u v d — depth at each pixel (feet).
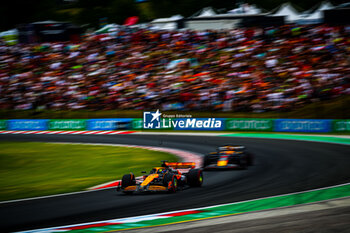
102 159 307.78
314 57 568.00
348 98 473.26
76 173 250.98
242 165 232.12
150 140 428.97
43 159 319.88
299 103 493.36
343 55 556.92
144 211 137.49
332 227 108.68
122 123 536.01
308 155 287.69
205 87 555.69
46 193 183.01
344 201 142.92
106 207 145.59
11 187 206.69
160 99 563.48
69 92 628.28
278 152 309.22
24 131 570.05
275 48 616.80
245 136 436.76
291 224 113.60
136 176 229.86
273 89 520.01
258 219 121.39
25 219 131.54
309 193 160.76
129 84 612.29
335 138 396.16
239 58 611.06
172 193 169.48
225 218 124.67
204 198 157.28
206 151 331.98
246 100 519.19
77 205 151.02
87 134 516.73
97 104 595.88
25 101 633.61
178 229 113.60
